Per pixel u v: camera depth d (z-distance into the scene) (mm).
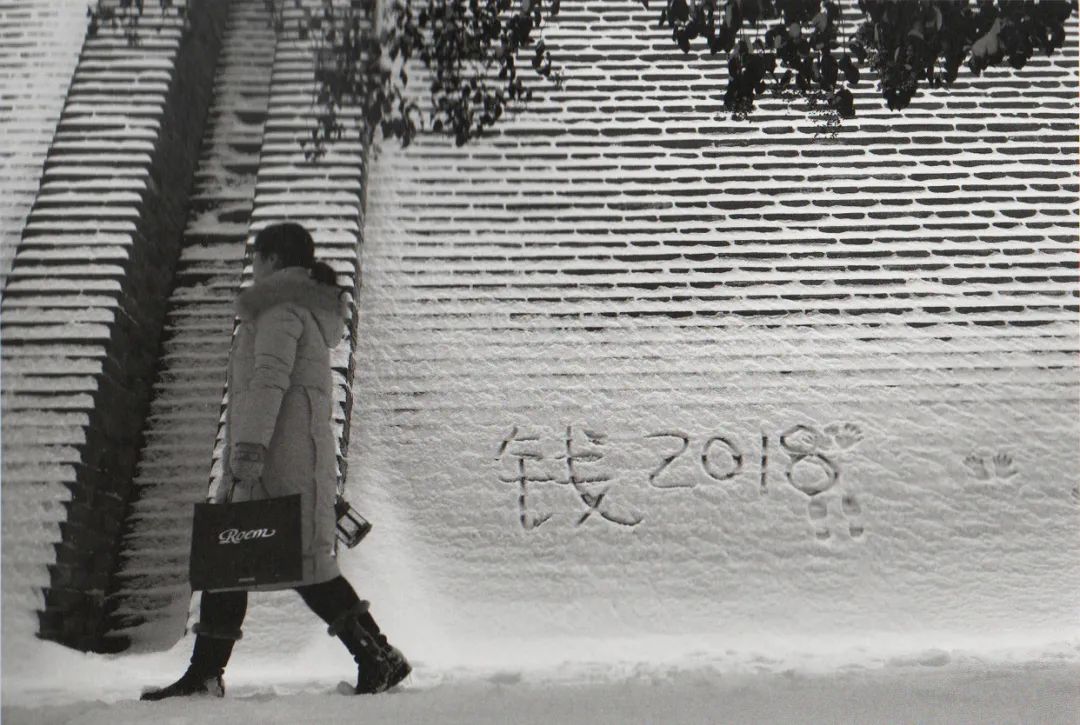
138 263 8367
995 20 5672
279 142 9023
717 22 10523
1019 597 7117
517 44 6516
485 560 7305
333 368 7695
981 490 7645
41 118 9250
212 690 3859
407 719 3027
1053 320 8633
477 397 8141
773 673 4188
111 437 7641
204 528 3549
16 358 7434
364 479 7660
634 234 9180
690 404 8109
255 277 4148
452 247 9039
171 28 9719
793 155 9797
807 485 7656
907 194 9492
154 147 8844
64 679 5395
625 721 2988
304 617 6754
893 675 3912
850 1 10805
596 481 7691
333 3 8180
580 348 8445
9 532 6625
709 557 7340
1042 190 9547
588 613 7051
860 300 8773
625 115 10055
